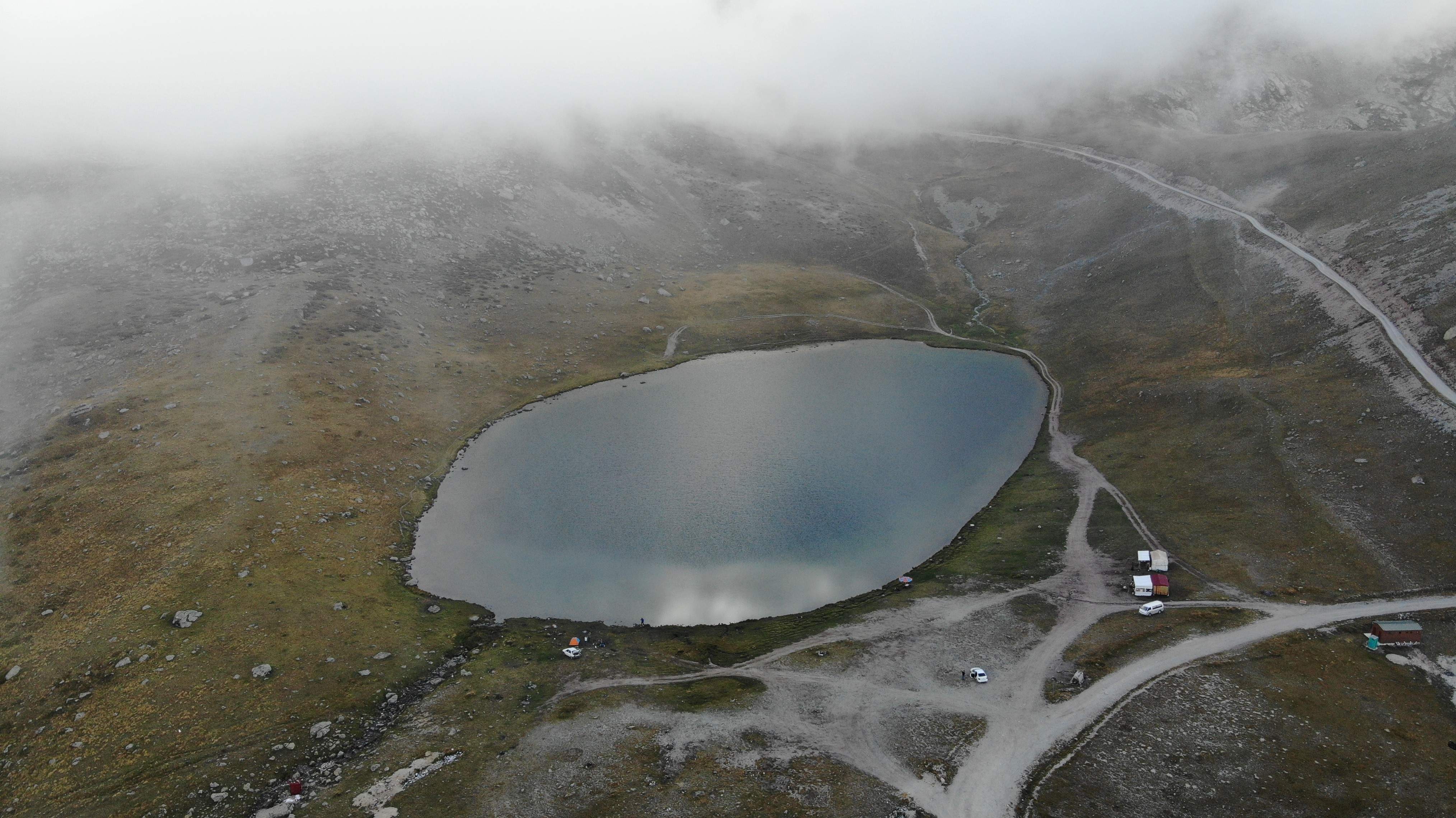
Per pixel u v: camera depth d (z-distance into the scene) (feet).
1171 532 309.22
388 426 404.77
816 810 194.18
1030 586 288.30
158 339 445.37
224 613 262.88
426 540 330.13
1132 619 262.26
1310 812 188.14
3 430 373.40
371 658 254.27
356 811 195.83
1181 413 393.29
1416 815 185.26
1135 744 210.59
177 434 360.28
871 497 362.53
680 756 213.46
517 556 319.88
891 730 220.84
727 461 393.91
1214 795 194.08
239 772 209.05
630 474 382.22
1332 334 395.96
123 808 198.18
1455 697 219.61
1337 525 288.51
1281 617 253.44
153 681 236.43
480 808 196.95
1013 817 190.70
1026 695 232.32
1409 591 255.29
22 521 311.06
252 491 328.08
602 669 254.27
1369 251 441.27
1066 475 370.73
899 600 287.48
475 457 399.03
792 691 239.50
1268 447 342.03
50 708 229.04
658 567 312.71
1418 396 328.49
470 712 232.53
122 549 292.81
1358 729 210.59
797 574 307.78
